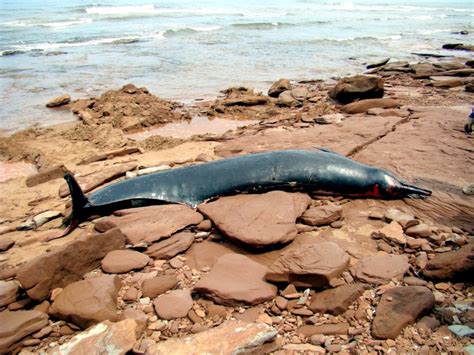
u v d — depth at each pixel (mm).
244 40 26203
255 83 15320
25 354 3158
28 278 3635
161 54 20953
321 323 3334
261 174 5336
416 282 3729
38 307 3662
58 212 5539
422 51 24188
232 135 9062
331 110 11039
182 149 8273
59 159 7922
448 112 9406
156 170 6820
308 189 5422
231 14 42094
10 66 17750
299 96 12555
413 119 8984
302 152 5590
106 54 20828
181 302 3578
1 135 9539
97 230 4926
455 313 3320
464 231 4656
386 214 4918
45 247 4750
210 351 2885
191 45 23891
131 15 38062
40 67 17609
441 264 3762
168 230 4590
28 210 5816
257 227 4453
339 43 26828
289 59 20656
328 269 3658
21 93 13461
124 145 8617
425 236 4484
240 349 2908
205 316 3480
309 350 3029
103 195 5352
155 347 2951
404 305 3295
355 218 5008
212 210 4848
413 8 61719
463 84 14234
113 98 11516
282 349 3061
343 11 52312
